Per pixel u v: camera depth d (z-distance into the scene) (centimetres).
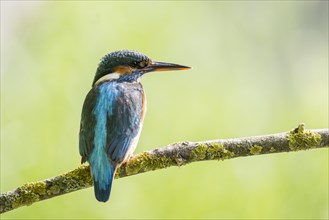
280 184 1311
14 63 1409
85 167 891
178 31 1498
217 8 1953
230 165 1305
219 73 1526
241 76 1617
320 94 1481
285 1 2338
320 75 1630
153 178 1288
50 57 1366
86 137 905
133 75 1028
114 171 873
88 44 1387
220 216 1278
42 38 1416
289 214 1298
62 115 1316
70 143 1298
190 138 1362
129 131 912
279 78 2130
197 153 877
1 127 1309
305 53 2375
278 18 2322
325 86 1489
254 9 2161
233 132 1399
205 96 1420
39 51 1411
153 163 883
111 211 1266
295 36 2372
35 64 1395
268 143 878
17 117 1320
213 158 878
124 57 1024
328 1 2494
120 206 1270
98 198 861
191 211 1277
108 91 945
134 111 935
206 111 1395
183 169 1293
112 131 902
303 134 878
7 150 1282
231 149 877
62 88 1336
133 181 1284
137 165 887
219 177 1296
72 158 1291
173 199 1280
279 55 2295
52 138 1296
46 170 1273
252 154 879
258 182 1300
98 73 1029
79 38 1388
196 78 1462
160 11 1462
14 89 1362
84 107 939
